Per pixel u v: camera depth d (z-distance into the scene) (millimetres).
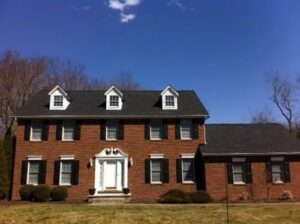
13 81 47500
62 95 32594
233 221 17141
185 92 35438
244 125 34156
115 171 30656
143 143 31266
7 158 30781
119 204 25141
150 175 30562
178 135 31484
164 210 20344
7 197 29797
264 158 30156
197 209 20828
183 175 30672
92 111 32000
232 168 29906
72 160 30609
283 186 29625
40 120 31516
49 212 19469
